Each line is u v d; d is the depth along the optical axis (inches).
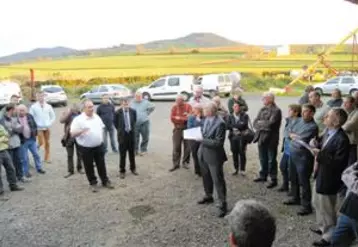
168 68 2023.9
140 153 413.7
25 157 333.7
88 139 288.5
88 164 294.2
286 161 272.1
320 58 1413.6
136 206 263.7
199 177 326.0
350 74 1322.6
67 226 235.5
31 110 378.3
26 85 1392.7
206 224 231.9
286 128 266.5
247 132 317.1
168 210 255.0
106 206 265.1
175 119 344.5
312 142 202.4
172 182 313.9
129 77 1598.2
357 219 148.6
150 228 229.1
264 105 295.9
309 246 198.8
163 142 486.6
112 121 419.2
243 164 323.3
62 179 330.6
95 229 230.4
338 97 323.6
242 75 1589.6
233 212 79.9
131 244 210.1
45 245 211.9
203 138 244.4
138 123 407.5
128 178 327.3
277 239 207.3
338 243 158.1
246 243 75.8
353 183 150.3
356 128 230.5
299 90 1251.8
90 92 1015.0
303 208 237.6
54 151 446.6
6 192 299.1
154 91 1067.9
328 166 189.5
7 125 311.4
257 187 293.0
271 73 1624.0
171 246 206.5
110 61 2632.9
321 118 269.9
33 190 302.8
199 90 350.9
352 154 230.1
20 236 223.3
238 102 322.3
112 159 394.3
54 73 1742.1
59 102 995.9
